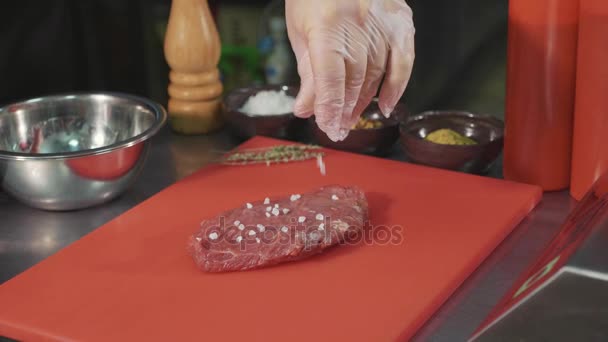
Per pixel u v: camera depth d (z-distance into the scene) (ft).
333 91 3.23
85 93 4.65
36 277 3.38
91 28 6.86
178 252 3.58
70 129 4.64
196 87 5.10
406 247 3.55
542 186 4.17
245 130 4.93
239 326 3.00
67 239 3.85
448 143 4.40
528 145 4.09
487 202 3.96
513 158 4.18
